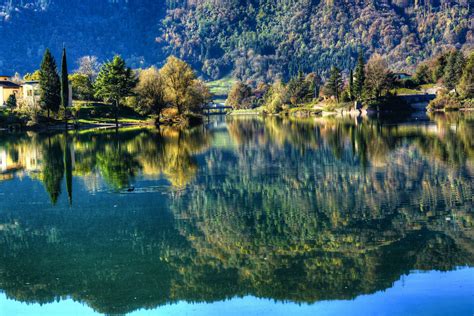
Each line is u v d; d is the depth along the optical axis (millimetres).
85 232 30500
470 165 47844
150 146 73500
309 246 27094
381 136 79938
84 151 68188
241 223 31375
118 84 119125
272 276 23672
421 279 22781
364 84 178750
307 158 57062
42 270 25312
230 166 52625
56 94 115812
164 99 124688
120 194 39719
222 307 21266
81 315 21172
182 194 39344
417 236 27938
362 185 40844
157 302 21891
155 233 29953
